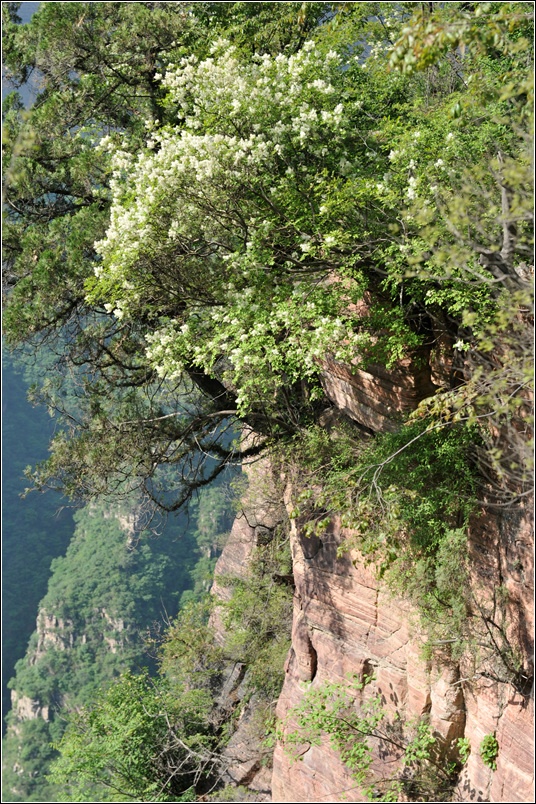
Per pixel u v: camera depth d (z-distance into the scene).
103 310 19.23
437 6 14.65
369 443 16.34
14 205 19.84
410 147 13.52
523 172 9.60
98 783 22.95
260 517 24.86
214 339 14.77
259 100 14.77
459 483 14.10
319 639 18.30
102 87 20.28
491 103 13.12
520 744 13.24
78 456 19.62
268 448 18.83
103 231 18.19
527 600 13.16
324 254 14.35
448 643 14.59
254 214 15.45
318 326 14.05
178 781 22.91
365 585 17.05
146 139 19.31
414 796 15.02
